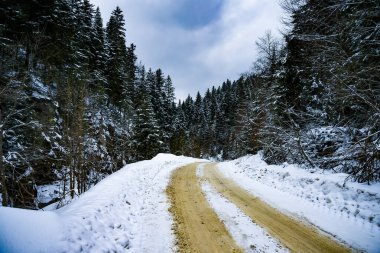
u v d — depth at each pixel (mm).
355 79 11320
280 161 17047
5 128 15992
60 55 26422
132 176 13125
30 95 19234
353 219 7160
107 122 31688
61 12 26125
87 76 27141
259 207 9094
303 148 14836
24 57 21297
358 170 9117
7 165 14664
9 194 15320
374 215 6863
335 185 9266
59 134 20797
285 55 19812
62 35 27859
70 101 18453
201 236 6684
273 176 13555
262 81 27500
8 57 16641
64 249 4508
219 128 76188
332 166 12039
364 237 6156
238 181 14273
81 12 35219
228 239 6484
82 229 5457
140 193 10750
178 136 60562
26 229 4371
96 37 38875
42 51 21984
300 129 15703
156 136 36844
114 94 41344
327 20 13906
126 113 40375
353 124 12477
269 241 6312
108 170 26641
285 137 15625
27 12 22453
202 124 83375
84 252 4844
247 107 30359
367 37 10812
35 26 23344
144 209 8898
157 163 20922
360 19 11086
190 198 10562
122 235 6348
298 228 7047
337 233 6535
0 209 4570
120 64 43438
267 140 19422
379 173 8945
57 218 5355
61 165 20922
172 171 18328
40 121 18234
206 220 7863
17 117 17156
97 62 38062
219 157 67750
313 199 9234
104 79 36062
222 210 8836
